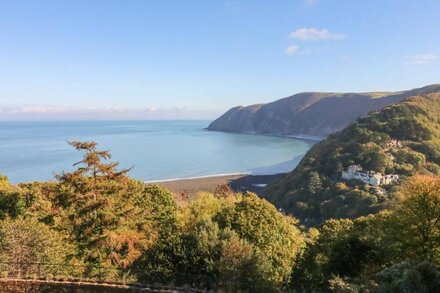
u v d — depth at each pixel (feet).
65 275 60.54
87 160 74.84
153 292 58.34
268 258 74.84
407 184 91.30
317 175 336.29
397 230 83.92
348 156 362.94
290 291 64.49
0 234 61.00
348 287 57.98
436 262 77.25
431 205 81.56
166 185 352.49
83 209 69.56
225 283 59.62
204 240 66.18
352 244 81.92
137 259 67.92
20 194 88.94
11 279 57.21
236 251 62.34
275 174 448.65
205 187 349.20
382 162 339.98
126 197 77.00
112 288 58.95
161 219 87.97
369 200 268.62
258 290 59.47
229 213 82.23
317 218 287.69
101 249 66.28
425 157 362.74
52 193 78.33
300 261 87.25
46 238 63.26
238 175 433.89
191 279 62.18
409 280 45.93
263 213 83.05
